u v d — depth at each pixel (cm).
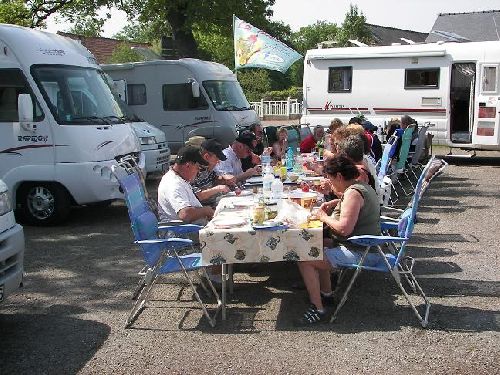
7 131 864
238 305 546
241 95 1586
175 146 1506
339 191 532
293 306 540
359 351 445
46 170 854
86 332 495
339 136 771
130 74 1527
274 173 753
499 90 1449
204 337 479
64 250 754
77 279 638
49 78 870
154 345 468
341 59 1616
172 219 584
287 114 2884
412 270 617
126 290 601
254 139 858
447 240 763
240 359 439
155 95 1510
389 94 1576
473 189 1155
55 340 481
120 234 836
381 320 502
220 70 1559
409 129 1016
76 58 938
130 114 1181
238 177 767
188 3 2167
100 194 866
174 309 541
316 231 470
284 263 664
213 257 479
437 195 1095
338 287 567
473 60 1472
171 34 2423
